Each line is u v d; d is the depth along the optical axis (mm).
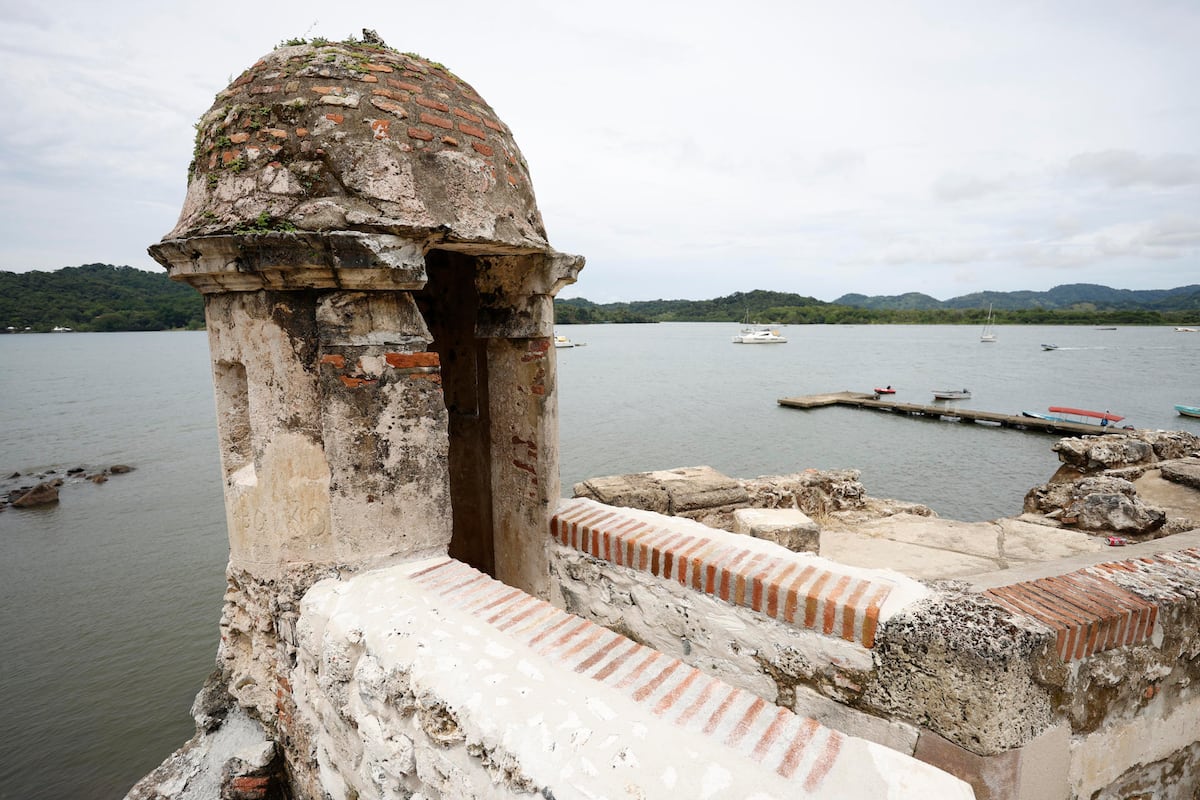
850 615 2869
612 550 3975
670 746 1992
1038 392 43688
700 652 3525
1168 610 3064
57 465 24625
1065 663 2738
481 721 2170
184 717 9320
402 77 3449
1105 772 3070
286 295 3176
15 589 13383
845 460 24188
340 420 3174
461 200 3357
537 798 1924
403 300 3289
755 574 3250
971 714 2555
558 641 2629
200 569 14289
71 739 8891
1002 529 7254
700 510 7219
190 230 3197
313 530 3354
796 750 1974
